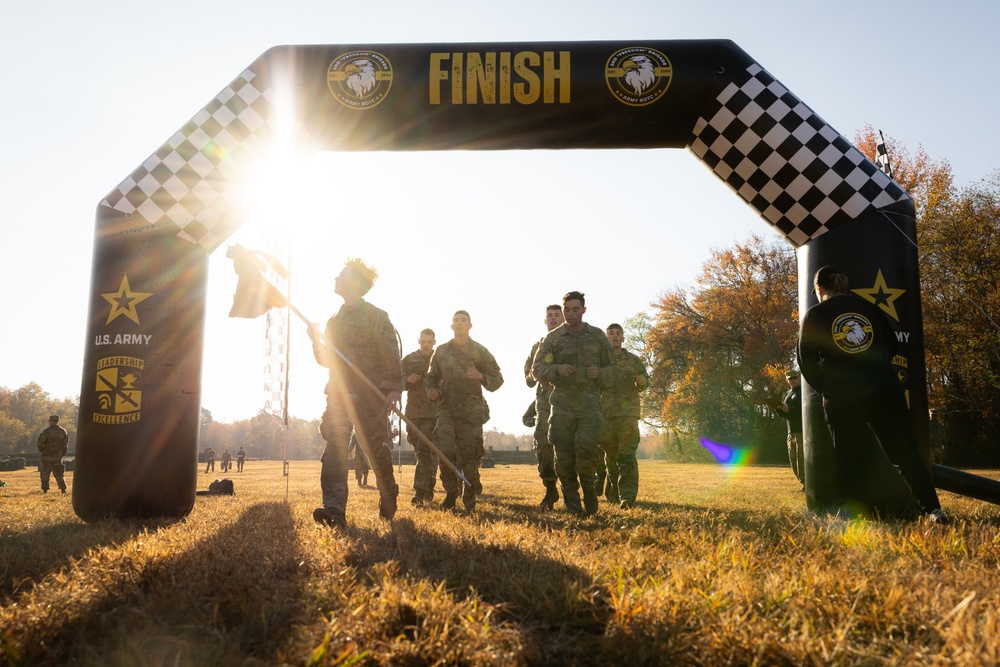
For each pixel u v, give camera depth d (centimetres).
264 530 464
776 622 229
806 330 548
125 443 661
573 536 446
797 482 1487
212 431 15800
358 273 605
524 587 277
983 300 3238
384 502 607
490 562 323
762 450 4725
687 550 356
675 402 5025
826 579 267
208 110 721
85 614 242
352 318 602
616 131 732
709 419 5075
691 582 277
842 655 196
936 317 3294
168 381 676
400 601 243
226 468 4075
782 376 4259
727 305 4778
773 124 689
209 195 707
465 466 829
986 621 210
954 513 591
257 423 15588
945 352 3250
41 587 279
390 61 730
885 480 571
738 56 713
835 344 538
